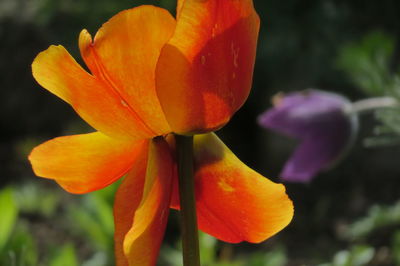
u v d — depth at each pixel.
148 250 0.52
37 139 3.09
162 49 0.51
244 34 0.52
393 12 2.48
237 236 0.55
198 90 0.51
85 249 2.11
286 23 2.48
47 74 0.53
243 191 0.54
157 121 0.52
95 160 0.54
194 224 0.53
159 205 0.52
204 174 0.54
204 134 0.54
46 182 2.63
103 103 0.52
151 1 2.52
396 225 2.16
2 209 0.88
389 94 1.38
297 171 1.25
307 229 2.27
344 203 2.43
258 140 2.89
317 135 1.25
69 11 2.74
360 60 1.42
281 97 1.28
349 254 1.47
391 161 2.56
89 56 0.52
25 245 0.83
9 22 3.23
